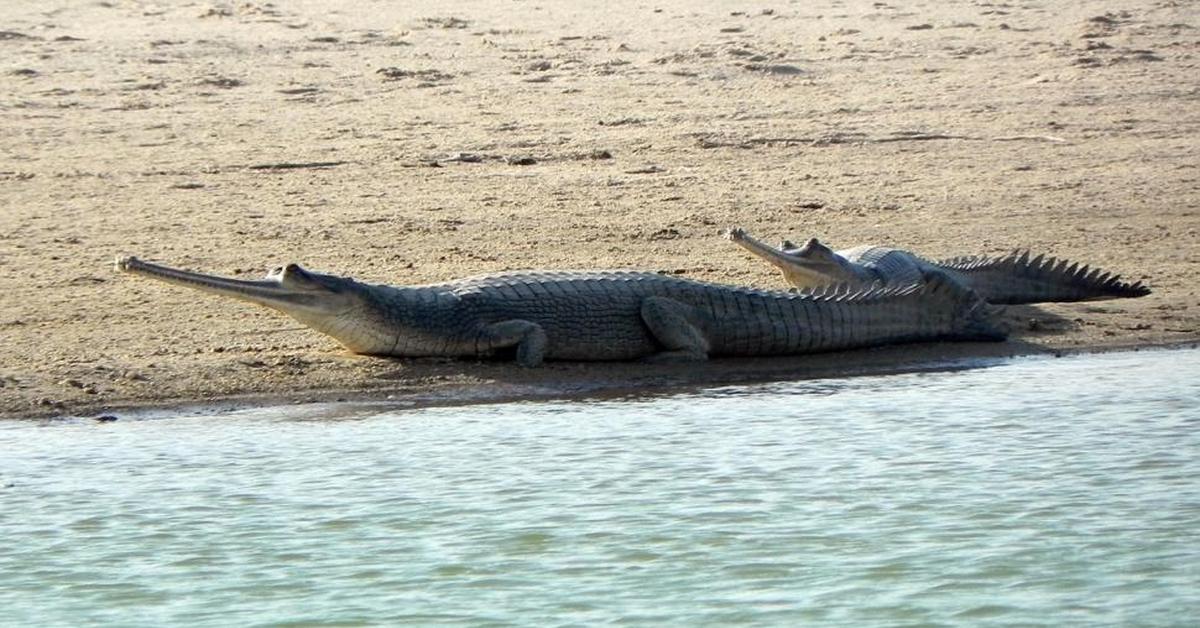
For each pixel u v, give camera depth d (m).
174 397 44.78
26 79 89.81
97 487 37.06
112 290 55.50
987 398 46.41
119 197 68.81
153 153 76.31
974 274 58.16
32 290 55.28
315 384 46.16
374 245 62.97
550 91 92.50
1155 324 55.56
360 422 42.81
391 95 90.12
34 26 105.00
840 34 111.88
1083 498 37.25
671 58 101.25
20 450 39.88
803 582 31.80
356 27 110.06
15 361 47.56
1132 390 47.31
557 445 41.09
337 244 62.88
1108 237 67.81
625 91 93.06
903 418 44.22
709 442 41.56
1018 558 33.22
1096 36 111.81
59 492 36.72
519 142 80.81
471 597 30.91
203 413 43.56
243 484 37.44
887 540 34.25
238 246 62.12
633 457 40.12
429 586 31.50
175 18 109.69
